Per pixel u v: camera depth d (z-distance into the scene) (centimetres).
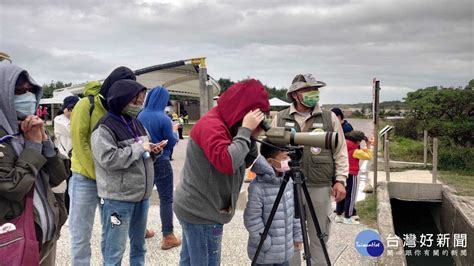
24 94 240
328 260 310
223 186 269
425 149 1184
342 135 353
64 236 506
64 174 263
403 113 1764
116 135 319
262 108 262
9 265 220
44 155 250
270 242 314
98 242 486
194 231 274
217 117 262
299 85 340
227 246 488
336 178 351
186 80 2303
